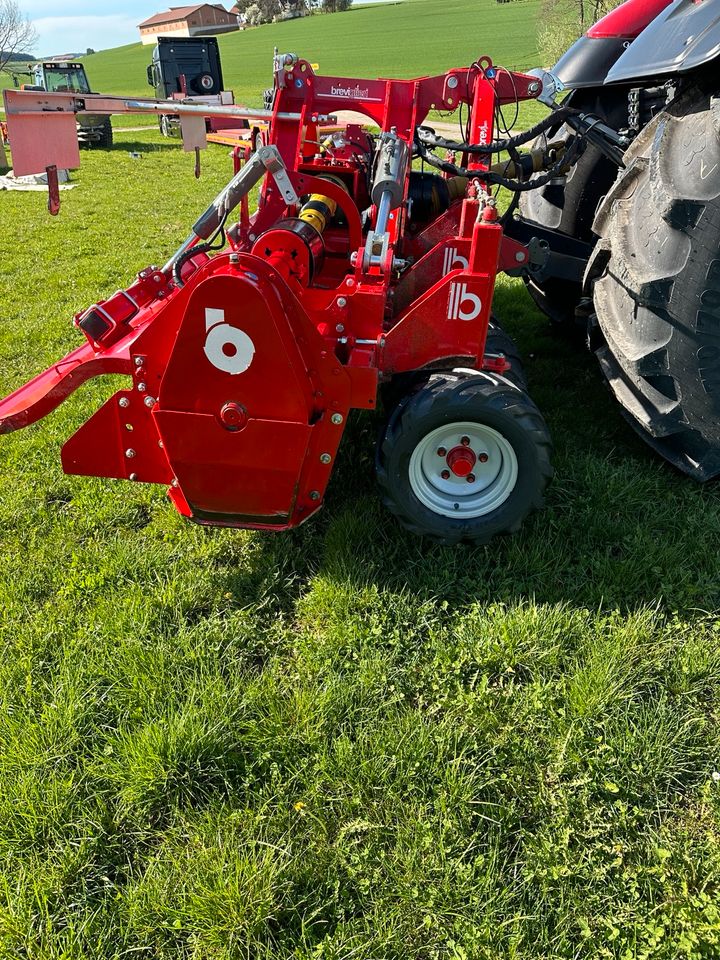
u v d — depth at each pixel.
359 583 3.20
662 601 3.12
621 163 3.83
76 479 4.14
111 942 2.08
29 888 2.19
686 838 2.28
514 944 2.01
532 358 5.23
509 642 2.88
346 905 2.14
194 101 4.10
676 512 3.56
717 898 2.11
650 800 2.39
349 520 3.52
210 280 2.66
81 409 4.79
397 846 2.26
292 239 3.13
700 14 3.03
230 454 3.01
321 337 2.89
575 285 5.04
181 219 10.68
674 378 3.10
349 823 2.33
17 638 3.03
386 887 2.17
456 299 3.02
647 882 2.16
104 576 3.35
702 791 2.40
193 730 2.54
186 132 4.07
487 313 3.03
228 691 2.75
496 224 2.87
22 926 2.08
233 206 3.21
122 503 3.89
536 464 3.15
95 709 2.73
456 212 3.95
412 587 3.21
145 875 2.22
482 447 3.23
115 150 19.83
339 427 3.06
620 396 3.47
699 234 2.79
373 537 3.48
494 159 10.02
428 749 2.52
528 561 3.29
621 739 2.52
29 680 2.81
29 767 2.51
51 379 3.51
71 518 3.83
